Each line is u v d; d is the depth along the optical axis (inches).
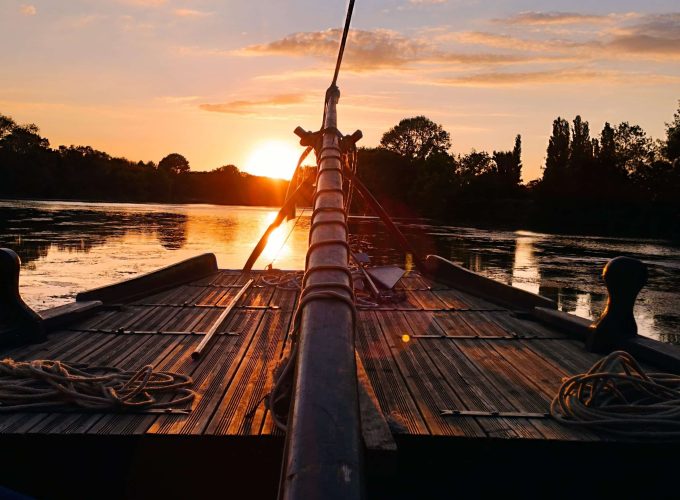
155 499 137.4
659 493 139.0
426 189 2310.5
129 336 224.4
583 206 1712.6
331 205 185.5
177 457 136.9
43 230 975.0
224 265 652.7
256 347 211.6
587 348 214.7
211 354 202.5
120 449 136.6
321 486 76.9
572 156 2363.4
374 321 260.4
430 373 188.1
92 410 147.5
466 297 317.7
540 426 144.6
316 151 357.1
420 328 248.4
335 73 364.2
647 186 1834.4
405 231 1346.0
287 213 391.2
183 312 267.3
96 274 519.8
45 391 149.8
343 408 92.4
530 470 139.1
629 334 209.9
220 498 137.6
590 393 159.9
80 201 2625.5
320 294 125.0
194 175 3553.2
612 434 139.4
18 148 2832.2
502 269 682.2
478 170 2942.9
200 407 152.3
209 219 1530.5
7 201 2218.3
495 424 145.6
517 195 2356.1
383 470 120.9
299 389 97.7
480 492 139.9
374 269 333.4
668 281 630.5
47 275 511.8
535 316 263.4
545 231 1619.1
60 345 209.6
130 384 162.1
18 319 209.9
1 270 203.9
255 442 136.3
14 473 136.1
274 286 332.8
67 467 136.4
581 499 139.2
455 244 1021.8
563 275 636.7
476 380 181.2
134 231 1022.4
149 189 3088.1
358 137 358.9
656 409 144.8
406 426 143.2
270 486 137.0
